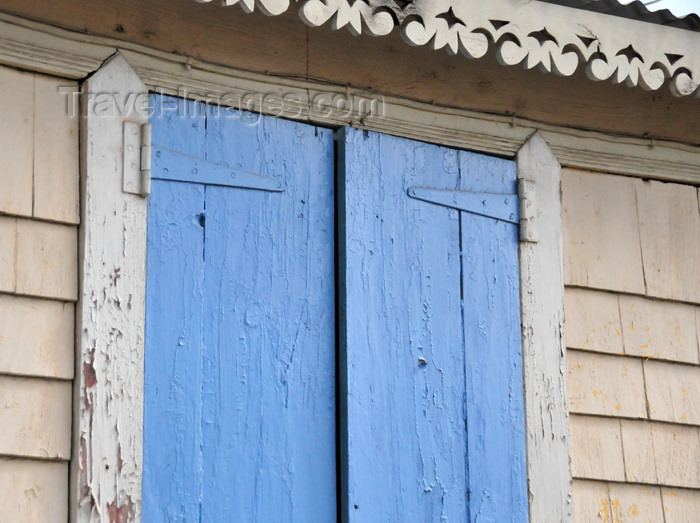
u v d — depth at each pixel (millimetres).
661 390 3920
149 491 3068
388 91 3670
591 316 3869
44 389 3010
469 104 3801
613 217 3984
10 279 2998
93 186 3141
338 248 3502
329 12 3105
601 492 3748
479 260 3691
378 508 3355
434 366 3539
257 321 3320
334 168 3557
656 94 4094
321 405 3373
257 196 3396
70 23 3203
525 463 3621
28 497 2939
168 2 3352
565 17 3469
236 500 3182
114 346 3090
